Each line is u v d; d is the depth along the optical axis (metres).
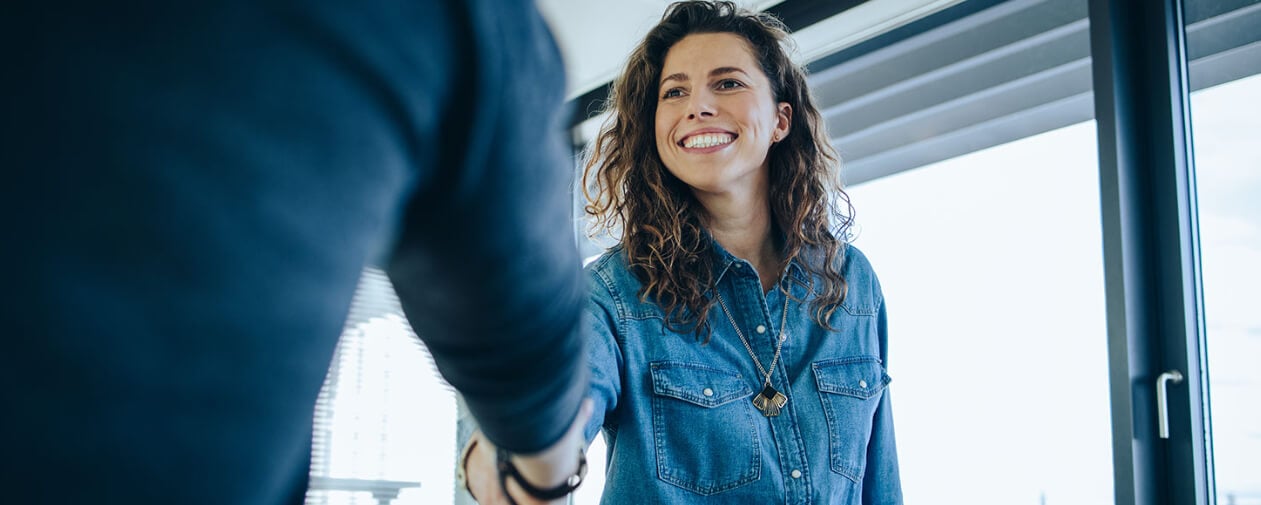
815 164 2.06
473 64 0.37
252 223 0.31
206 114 0.31
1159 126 2.92
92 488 0.30
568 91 0.45
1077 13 3.23
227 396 0.33
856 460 1.92
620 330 1.84
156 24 0.30
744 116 1.94
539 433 0.54
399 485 3.84
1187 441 2.74
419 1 0.36
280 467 0.37
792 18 3.81
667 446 1.82
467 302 0.45
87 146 0.29
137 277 0.30
